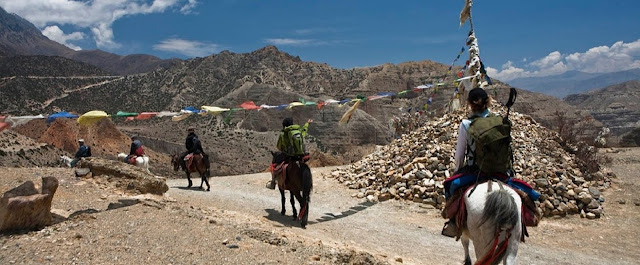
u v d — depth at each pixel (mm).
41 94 161375
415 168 15180
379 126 137500
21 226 7047
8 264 5793
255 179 20219
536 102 149375
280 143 11266
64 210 8656
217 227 8094
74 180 11562
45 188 7324
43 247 6371
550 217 12555
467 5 16266
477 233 5141
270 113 141000
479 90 5957
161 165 56938
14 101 145000
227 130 125000
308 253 7418
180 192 15523
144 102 176250
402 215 13125
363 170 17703
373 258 7781
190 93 194750
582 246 10461
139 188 11375
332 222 12172
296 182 10977
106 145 68312
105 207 9297
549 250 10086
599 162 20172
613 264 9266
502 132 5492
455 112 17422
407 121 24875
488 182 5418
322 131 134500
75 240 6734
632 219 12406
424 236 11000
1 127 6934
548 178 13641
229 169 72812
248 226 8680
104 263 6090
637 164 21781
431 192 14000
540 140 16656
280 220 11711
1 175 11484
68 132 62156
